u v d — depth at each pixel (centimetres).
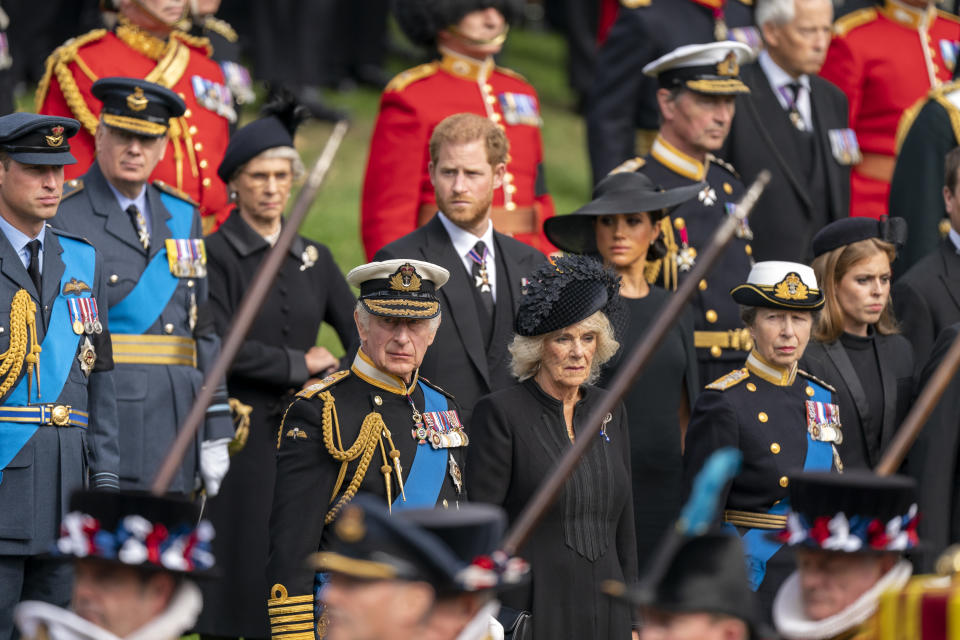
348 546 1187
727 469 1109
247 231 2764
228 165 2761
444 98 3184
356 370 2075
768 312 2303
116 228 2591
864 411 2436
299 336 2759
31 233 2314
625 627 2047
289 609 1945
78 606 1331
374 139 3167
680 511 2445
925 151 3155
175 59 3188
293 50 5641
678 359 2552
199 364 2650
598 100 3591
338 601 1188
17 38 5397
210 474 2578
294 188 4909
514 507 2053
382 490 2016
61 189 2317
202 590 2605
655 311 2589
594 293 2081
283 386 2692
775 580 2127
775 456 2238
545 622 1980
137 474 2523
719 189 2961
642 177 2680
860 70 3675
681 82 2898
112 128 2567
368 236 3106
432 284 2092
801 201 3234
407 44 6950
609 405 1473
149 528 1307
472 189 2509
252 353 2664
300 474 1998
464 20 3192
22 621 1312
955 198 2759
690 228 2881
